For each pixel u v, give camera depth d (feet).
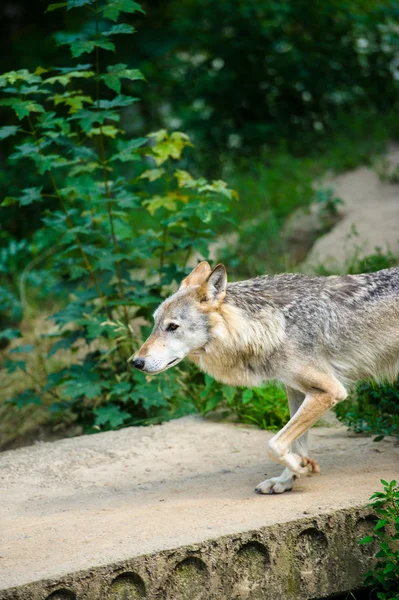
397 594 22.85
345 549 23.54
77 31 72.18
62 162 36.73
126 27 34.73
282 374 26.35
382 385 31.58
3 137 35.42
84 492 27.99
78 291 39.70
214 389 36.01
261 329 26.17
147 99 79.15
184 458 30.96
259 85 78.38
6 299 53.83
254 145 75.56
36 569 20.94
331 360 26.81
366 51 82.43
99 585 20.85
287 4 78.79
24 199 37.06
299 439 26.94
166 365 26.12
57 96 37.37
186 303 26.12
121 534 23.03
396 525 22.49
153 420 36.86
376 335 26.89
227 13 78.28
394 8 81.46
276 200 63.41
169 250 40.52
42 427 43.60
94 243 40.45
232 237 60.49
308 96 79.30
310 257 53.36
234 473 28.81
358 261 46.19
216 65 81.15
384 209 57.77
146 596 21.38
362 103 80.48
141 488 27.94
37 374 48.88
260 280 27.86
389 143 72.28
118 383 37.63
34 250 51.37
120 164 70.23
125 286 39.88
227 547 22.13
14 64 76.84
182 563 21.77
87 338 39.17
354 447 30.37
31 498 27.66
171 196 38.83
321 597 23.38
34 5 81.61
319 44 79.00
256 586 22.56
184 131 77.66
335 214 59.47
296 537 22.94
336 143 73.26
